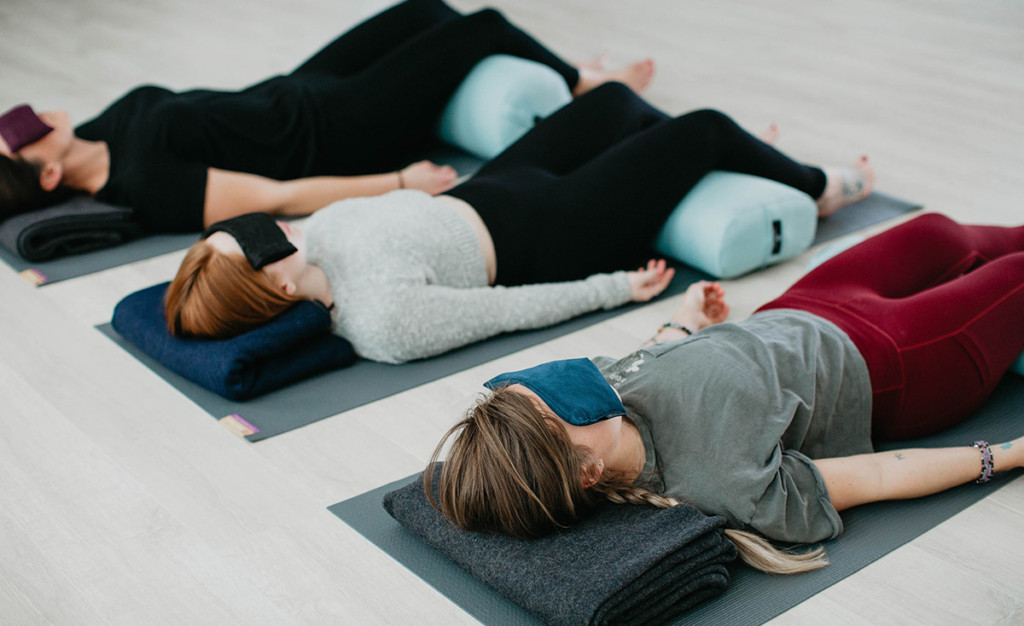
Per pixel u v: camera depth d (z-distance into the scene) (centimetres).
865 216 314
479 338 246
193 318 224
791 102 417
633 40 510
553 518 156
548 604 149
